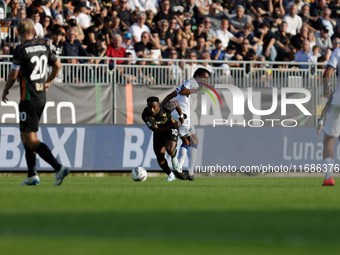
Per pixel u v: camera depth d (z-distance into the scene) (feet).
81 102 159.94
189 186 106.22
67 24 191.21
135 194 80.38
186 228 46.85
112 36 197.67
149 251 36.11
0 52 162.91
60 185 106.52
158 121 127.54
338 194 84.38
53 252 35.35
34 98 100.63
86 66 162.50
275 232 44.88
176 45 208.44
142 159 161.79
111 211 58.90
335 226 48.85
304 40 215.92
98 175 159.63
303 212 59.16
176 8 218.79
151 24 210.38
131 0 217.36
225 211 59.21
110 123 161.89
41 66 100.73
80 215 55.47
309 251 36.63
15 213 57.06
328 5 248.32
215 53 206.18
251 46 211.00
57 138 157.79
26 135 102.63
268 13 233.14
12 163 155.43
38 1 193.06
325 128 108.99
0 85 155.43
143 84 163.84
